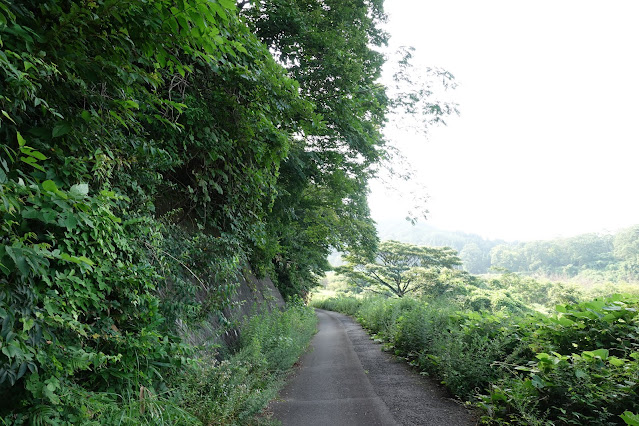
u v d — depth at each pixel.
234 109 5.59
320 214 16.08
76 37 2.49
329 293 65.56
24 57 2.18
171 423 3.07
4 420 2.04
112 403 2.74
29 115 2.59
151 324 3.47
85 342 2.93
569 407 3.82
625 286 25.44
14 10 2.25
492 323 6.46
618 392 3.55
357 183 13.97
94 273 2.87
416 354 7.82
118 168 3.55
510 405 4.27
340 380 6.68
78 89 2.72
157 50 2.87
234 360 5.17
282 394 5.76
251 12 8.47
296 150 9.54
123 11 2.54
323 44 9.19
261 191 7.01
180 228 5.44
